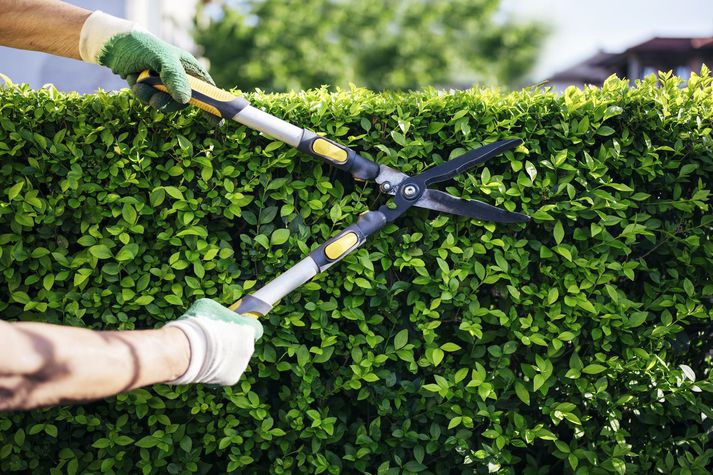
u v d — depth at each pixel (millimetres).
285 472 2025
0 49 5418
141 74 1796
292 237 1979
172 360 1316
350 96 2045
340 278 1980
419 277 1964
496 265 2023
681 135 1972
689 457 1969
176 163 2004
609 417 1963
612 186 1941
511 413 2023
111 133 1959
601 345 1998
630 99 1972
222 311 1543
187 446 1997
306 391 1973
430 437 2018
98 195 1946
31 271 2023
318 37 16016
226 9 15492
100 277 1959
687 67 11172
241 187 1976
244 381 1988
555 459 2145
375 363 1974
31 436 2051
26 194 1938
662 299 1995
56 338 1133
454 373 2035
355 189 2010
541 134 1960
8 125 1927
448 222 1974
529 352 2033
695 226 2049
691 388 1965
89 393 1168
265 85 15625
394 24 16953
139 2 6363
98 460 2037
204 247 1948
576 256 1955
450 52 17188
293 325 2037
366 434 2014
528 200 1944
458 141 1973
